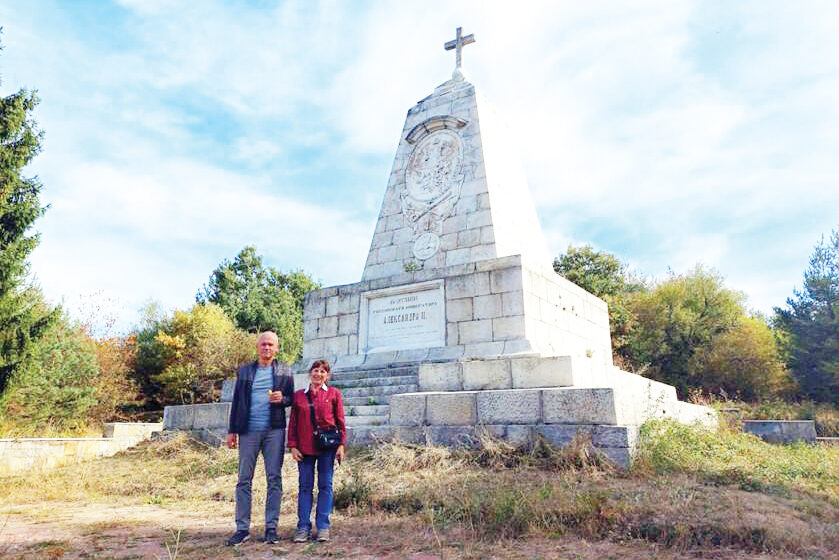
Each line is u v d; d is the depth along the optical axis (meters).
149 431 14.95
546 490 5.88
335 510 6.18
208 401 27.67
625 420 8.22
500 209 14.47
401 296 13.73
